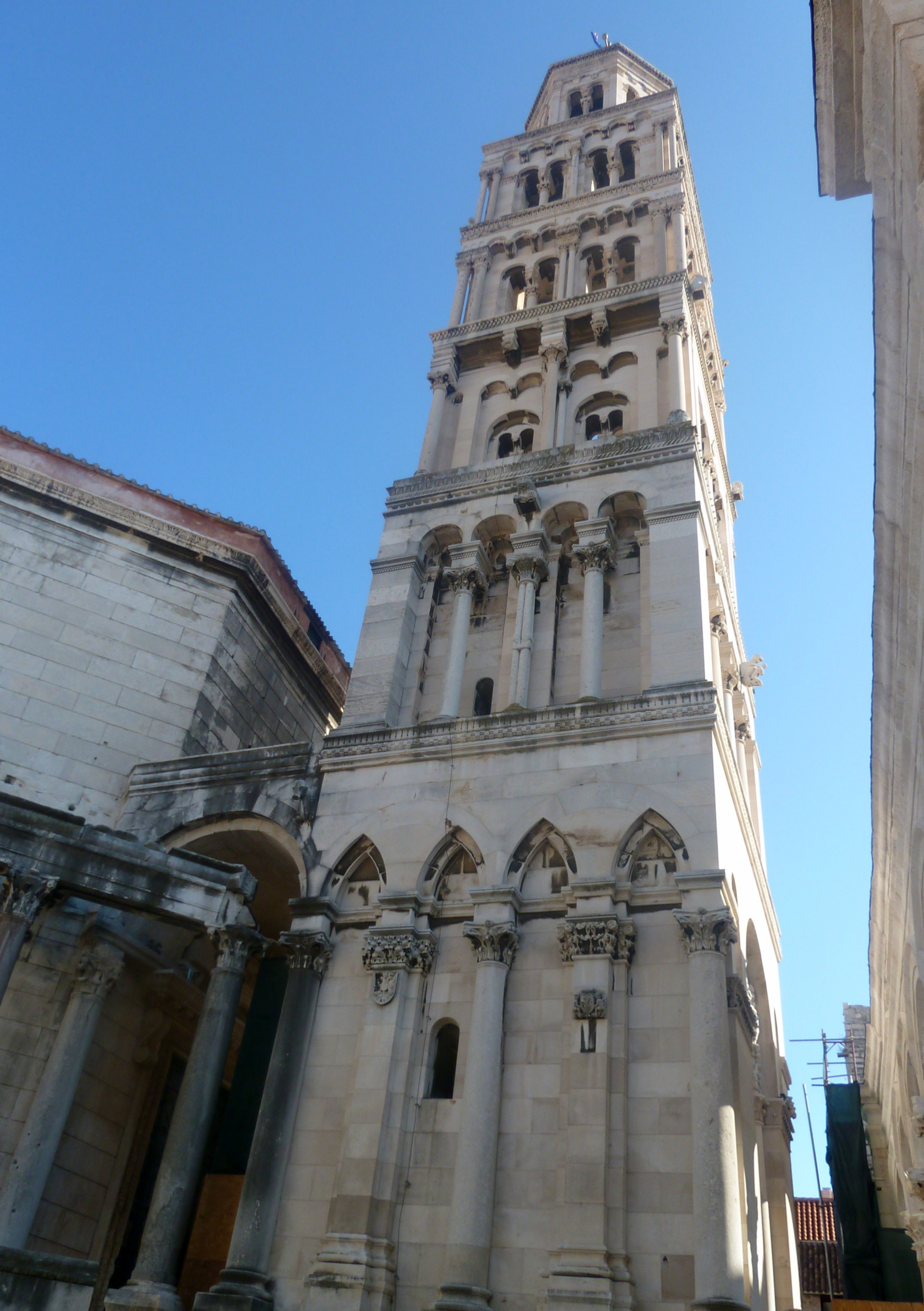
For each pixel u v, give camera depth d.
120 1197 28.36
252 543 39.41
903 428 15.89
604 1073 21.38
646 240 43.56
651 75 60.50
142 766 31.86
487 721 28.06
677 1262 19.27
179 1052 31.45
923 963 24.95
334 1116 23.58
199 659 35.31
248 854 30.45
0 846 24.56
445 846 26.59
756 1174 23.95
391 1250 21.34
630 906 23.80
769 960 32.94
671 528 30.94
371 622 32.94
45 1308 15.44
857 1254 36.31
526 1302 19.88
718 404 47.03
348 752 29.34
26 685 32.34
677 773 25.11
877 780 24.14
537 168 51.97
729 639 36.69
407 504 36.19
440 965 25.02
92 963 27.30
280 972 30.80
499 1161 21.67
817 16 14.24
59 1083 25.70
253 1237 22.20
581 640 30.75
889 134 14.00
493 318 42.06
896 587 18.48
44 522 35.25
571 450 34.56
